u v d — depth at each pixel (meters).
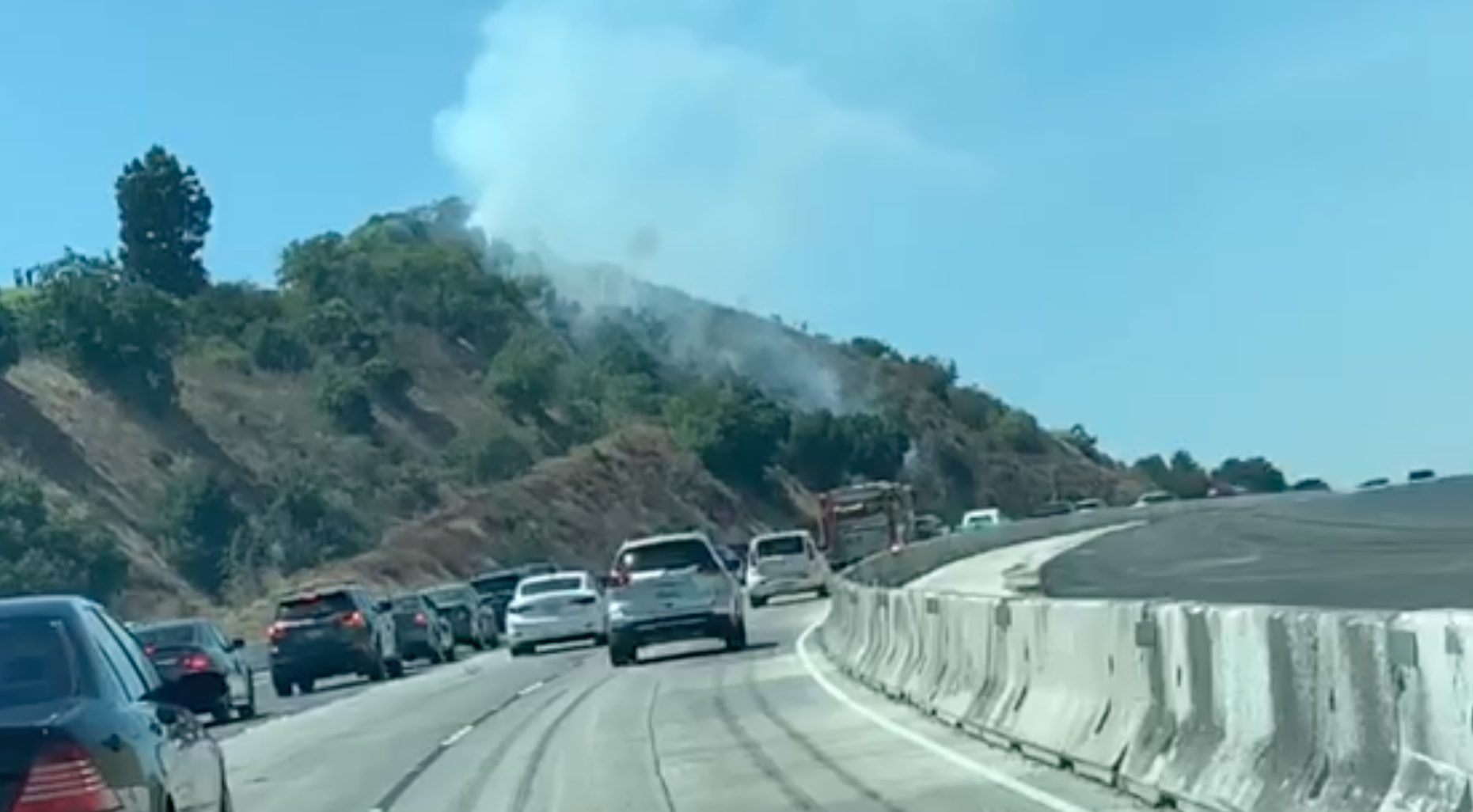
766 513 113.38
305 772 23.34
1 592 60.62
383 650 45.16
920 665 24.86
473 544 88.62
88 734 9.36
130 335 84.81
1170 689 15.11
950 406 160.12
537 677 38.03
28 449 74.00
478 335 118.81
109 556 66.44
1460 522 65.44
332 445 91.19
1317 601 33.53
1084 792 15.87
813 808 16.17
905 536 81.56
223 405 88.81
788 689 28.62
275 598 71.19
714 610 38.62
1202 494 172.12
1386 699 11.62
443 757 23.34
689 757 20.59
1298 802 12.44
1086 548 72.44
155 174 109.25
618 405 119.12
